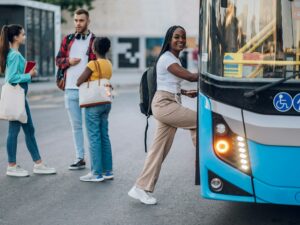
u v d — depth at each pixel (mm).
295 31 5758
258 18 5832
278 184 5734
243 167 5812
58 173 9320
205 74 6012
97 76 8523
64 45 9422
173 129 7543
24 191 8227
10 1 27953
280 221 6961
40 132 13578
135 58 47188
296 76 5668
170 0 46625
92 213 7207
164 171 9531
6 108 8773
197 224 6797
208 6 6023
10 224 6781
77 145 9594
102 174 8797
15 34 8883
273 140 5691
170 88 7344
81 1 40125
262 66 5801
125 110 18484
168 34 7359
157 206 7520
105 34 46969
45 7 30578
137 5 46844
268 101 5699
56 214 7168
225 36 5910
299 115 5660
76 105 9453
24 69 8828
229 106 5812
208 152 5953
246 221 6945
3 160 10320
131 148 11594
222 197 5922
